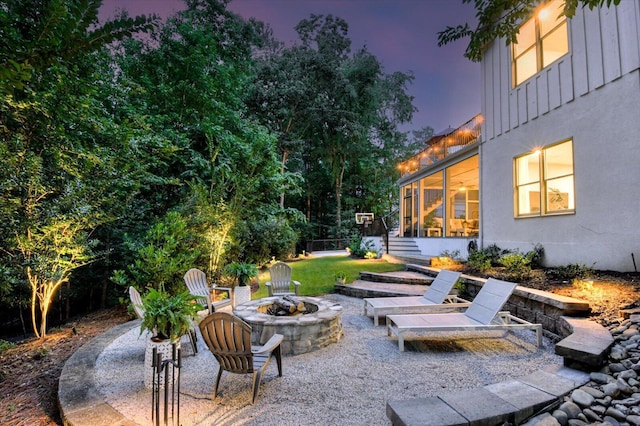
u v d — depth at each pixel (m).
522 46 8.30
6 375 4.03
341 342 4.90
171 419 2.74
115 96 8.62
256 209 12.33
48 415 3.08
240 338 3.10
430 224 14.20
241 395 3.29
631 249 5.70
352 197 28.11
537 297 5.07
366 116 24.48
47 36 1.39
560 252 7.08
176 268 6.47
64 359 4.48
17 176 4.68
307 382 3.57
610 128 6.05
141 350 4.57
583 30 6.59
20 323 8.32
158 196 9.89
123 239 7.88
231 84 14.01
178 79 11.95
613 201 5.99
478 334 5.11
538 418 2.46
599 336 3.55
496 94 9.14
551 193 7.45
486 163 9.53
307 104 22.03
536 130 7.75
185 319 3.48
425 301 5.97
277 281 7.21
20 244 4.85
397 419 2.38
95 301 9.64
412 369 3.87
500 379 3.54
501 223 8.89
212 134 10.41
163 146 7.98
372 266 11.30
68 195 5.34
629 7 5.75
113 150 6.76
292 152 23.19
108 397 3.25
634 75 5.67
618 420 2.43
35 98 4.39
